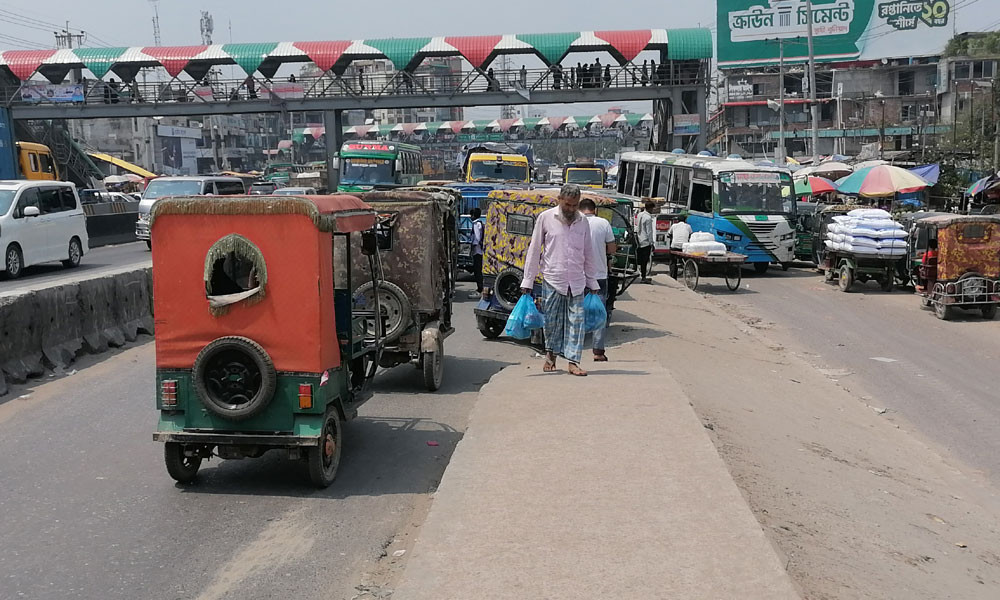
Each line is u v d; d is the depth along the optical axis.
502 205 12.99
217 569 5.25
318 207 6.49
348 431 8.48
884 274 22.31
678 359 11.87
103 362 11.84
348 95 47.97
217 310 6.56
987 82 65.12
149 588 4.98
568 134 88.50
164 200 6.58
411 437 8.27
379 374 11.25
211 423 6.66
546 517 5.13
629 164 31.30
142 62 48.56
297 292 6.51
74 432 8.37
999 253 17.81
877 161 36.28
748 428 8.44
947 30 61.53
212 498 6.56
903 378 12.81
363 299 10.12
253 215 6.51
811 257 28.88
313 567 5.28
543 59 48.31
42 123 56.22
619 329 14.53
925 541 6.38
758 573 4.38
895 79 69.94
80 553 5.47
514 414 7.48
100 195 41.59
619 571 4.40
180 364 6.66
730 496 5.46
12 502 6.41
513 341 13.59
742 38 63.44
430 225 10.22
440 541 4.80
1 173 33.75
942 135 56.53
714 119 83.12
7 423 8.66
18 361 10.39
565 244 8.99
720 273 22.55
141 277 14.18
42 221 21.83
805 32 62.84
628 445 6.54
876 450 9.02
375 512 6.27
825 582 4.84
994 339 15.91
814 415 10.10
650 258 22.47
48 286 11.33
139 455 7.65
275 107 48.06
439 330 10.38
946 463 9.00
